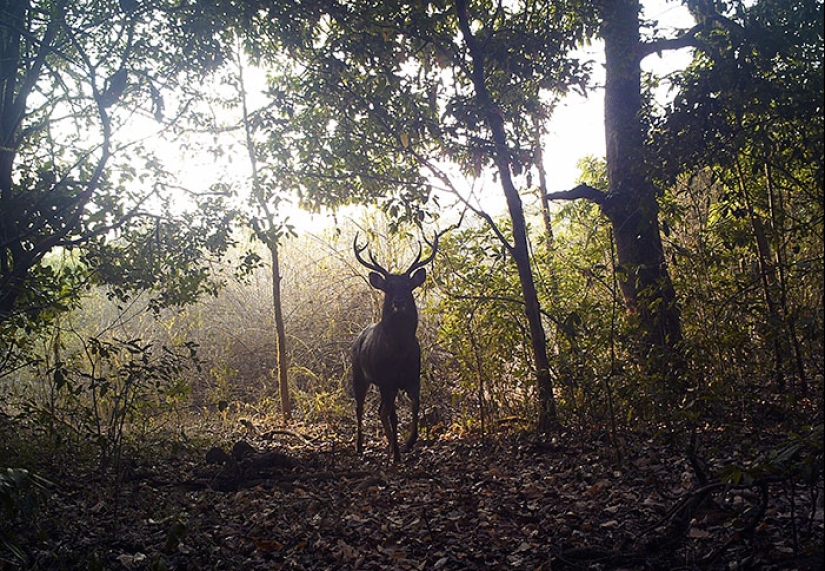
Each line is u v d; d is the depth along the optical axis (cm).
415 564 473
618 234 820
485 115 717
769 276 638
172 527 475
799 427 515
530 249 898
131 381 626
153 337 1342
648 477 578
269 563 493
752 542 405
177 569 479
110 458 643
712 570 388
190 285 740
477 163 741
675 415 524
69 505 588
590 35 761
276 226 739
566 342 754
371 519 566
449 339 886
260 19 718
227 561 491
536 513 545
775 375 584
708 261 672
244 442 788
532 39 743
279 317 1133
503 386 933
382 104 751
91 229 704
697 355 563
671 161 512
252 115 761
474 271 865
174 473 725
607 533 479
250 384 1337
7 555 464
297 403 1226
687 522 411
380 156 842
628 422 666
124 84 700
